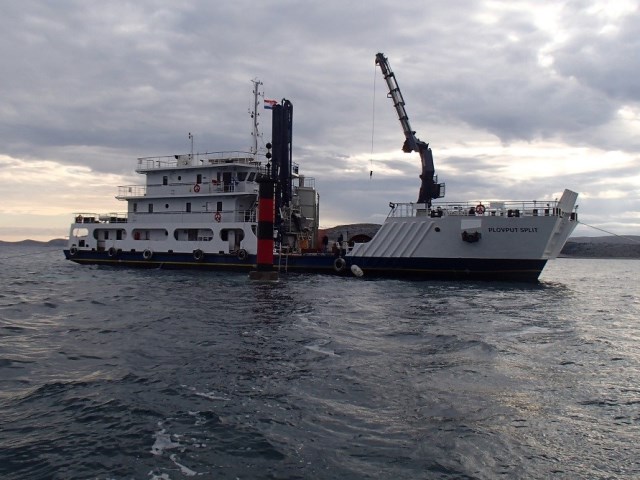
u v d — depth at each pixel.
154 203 46.28
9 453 7.51
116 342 14.84
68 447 7.72
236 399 9.80
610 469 7.13
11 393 10.21
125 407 9.35
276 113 41.28
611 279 54.19
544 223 33.34
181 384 10.73
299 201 45.19
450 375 11.48
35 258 93.62
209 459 7.39
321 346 14.34
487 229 34.44
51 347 14.28
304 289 29.55
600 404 9.68
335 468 7.13
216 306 22.17
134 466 7.17
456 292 29.14
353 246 39.53
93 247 49.75
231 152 43.84
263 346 14.21
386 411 9.23
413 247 36.31
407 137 39.72
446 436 8.15
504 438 8.09
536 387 10.70
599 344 15.41
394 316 20.05
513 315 20.97
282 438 8.07
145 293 27.34
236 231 42.75
